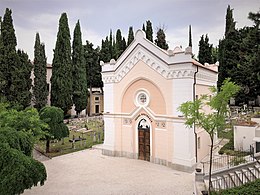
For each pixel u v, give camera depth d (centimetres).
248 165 1742
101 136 3319
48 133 2309
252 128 2169
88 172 1891
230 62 4616
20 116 1923
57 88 4553
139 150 2266
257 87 4125
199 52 5812
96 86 6219
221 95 1288
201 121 1334
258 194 1193
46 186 1587
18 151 1139
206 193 1280
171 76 1984
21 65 4059
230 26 4928
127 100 2336
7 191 1002
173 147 1972
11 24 3941
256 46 3416
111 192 1478
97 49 6006
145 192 1470
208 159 2088
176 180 1681
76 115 5512
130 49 2247
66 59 4619
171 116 1986
